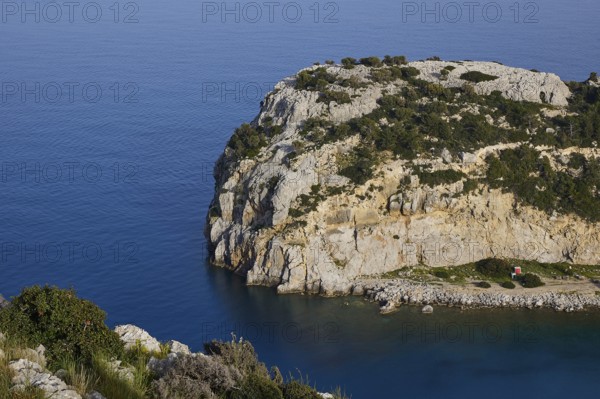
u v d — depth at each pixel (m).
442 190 124.38
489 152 128.25
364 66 147.25
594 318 110.44
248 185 127.56
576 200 124.69
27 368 34.91
